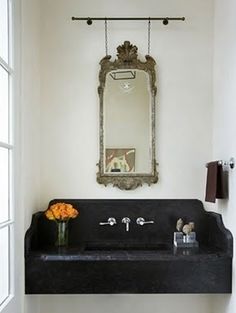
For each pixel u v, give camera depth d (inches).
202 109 104.4
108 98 104.1
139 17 104.3
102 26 104.8
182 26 104.5
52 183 104.0
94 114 104.7
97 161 104.1
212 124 104.6
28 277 85.0
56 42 104.7
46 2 104.7
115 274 84.4
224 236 89.7
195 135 104.5
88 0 104.5
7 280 77.4
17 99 83.1
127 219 101.8
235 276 83.9
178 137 104.3
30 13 93.7
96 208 102.5
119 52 103.9
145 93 104.3
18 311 82.1
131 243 101.9
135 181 103.3
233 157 86.7
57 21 104.7
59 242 97.2
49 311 102.0
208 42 104.3
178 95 104.6
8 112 78.7
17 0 83.0
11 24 79.0
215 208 100.0
